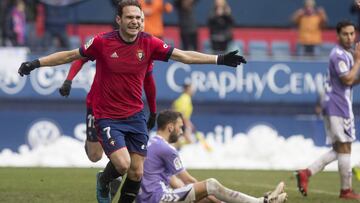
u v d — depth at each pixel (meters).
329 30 77.69
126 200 27.17
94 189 37.59
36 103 61.38
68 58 26.25
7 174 45.06
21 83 61.28
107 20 75.25
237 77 63.66
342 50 35.81
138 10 25.84
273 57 64.75
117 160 25.80
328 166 58.16
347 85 35.69
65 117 58.88
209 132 60.66
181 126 28.72
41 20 66.94
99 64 26.45
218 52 65.88
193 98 63.22
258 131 60.81
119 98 26.45
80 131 58.97
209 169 55.00
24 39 65.38
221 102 63.44
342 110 35.72
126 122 26.55
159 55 26.42
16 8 64.81
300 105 63.97
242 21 77.88
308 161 60.34
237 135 60.66
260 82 63.75
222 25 66.12
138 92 26.66
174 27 76.19
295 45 73.44
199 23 77.12
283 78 63.91
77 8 73.56
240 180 45.22
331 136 36.00
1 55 61.34
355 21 78.06
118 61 26.09
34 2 67.00
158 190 27.12
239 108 63.66
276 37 77.50
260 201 26.53
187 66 63.19
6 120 58.34
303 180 35.97
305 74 64.06
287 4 78.62
